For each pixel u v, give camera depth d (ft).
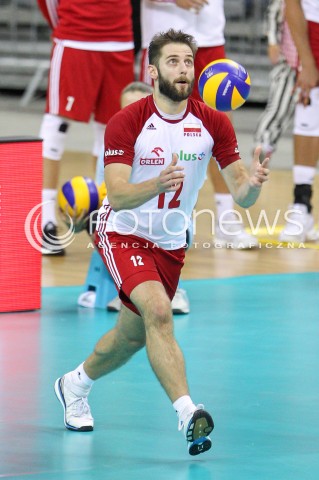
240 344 50.47
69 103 67.41
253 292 60.75
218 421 39.68
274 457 35.91
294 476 34.04
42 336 51.62
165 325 35.14
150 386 44.11
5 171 54.75
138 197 34.42
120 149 36.19
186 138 36.65
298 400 42.34
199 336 51.85
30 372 45.73
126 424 39.47
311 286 62.28
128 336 37.27
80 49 67.00
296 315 56.03
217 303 58.39
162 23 67.36
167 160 36.63
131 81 68.90
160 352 34.76
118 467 34.91
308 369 46.65
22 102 145.59
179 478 33.88
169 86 35.65
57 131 68.18
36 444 37.24
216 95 40.40
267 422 39.60
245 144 113.80
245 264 67.56
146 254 37.14
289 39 73.97
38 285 56.80
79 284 62.39
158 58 35.94
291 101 88.17
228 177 37.58
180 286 56.54
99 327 53.36
